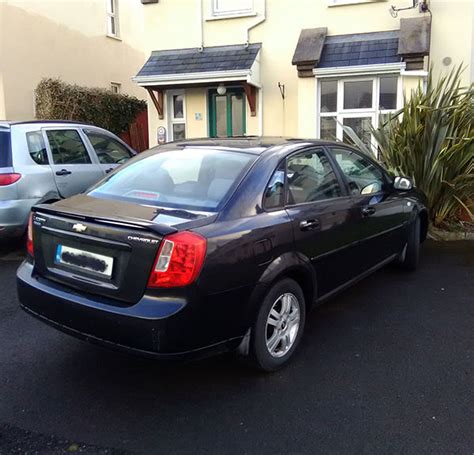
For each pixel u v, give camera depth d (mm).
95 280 2877
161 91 10445
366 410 2850
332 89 9172
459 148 6586
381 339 3779
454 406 2885
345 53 8914
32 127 6195
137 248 2695
